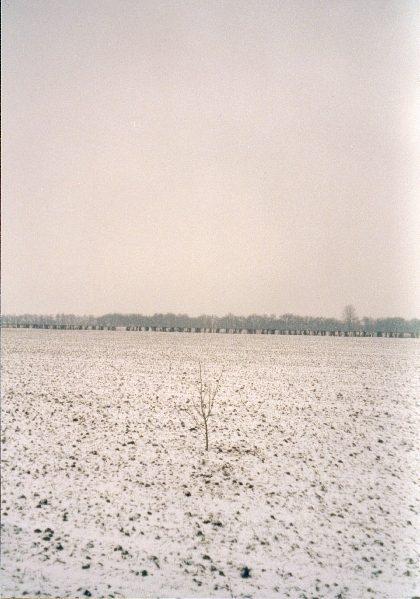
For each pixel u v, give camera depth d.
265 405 15.16
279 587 5.86
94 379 19.47
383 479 9.21
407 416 13.98
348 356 28.89
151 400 15.67
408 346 37.25
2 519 7.36
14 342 38.06
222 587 5.82
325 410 14.55
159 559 6.41
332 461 10.16
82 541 6.79
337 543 6.91
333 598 5.64
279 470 9.62
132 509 7.82
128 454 10.39
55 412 13.76
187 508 7.89
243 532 7.17
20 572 5.97
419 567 6.32
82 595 5.54
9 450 10.34
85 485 8.71
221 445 11.15
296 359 27.12
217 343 40.34
